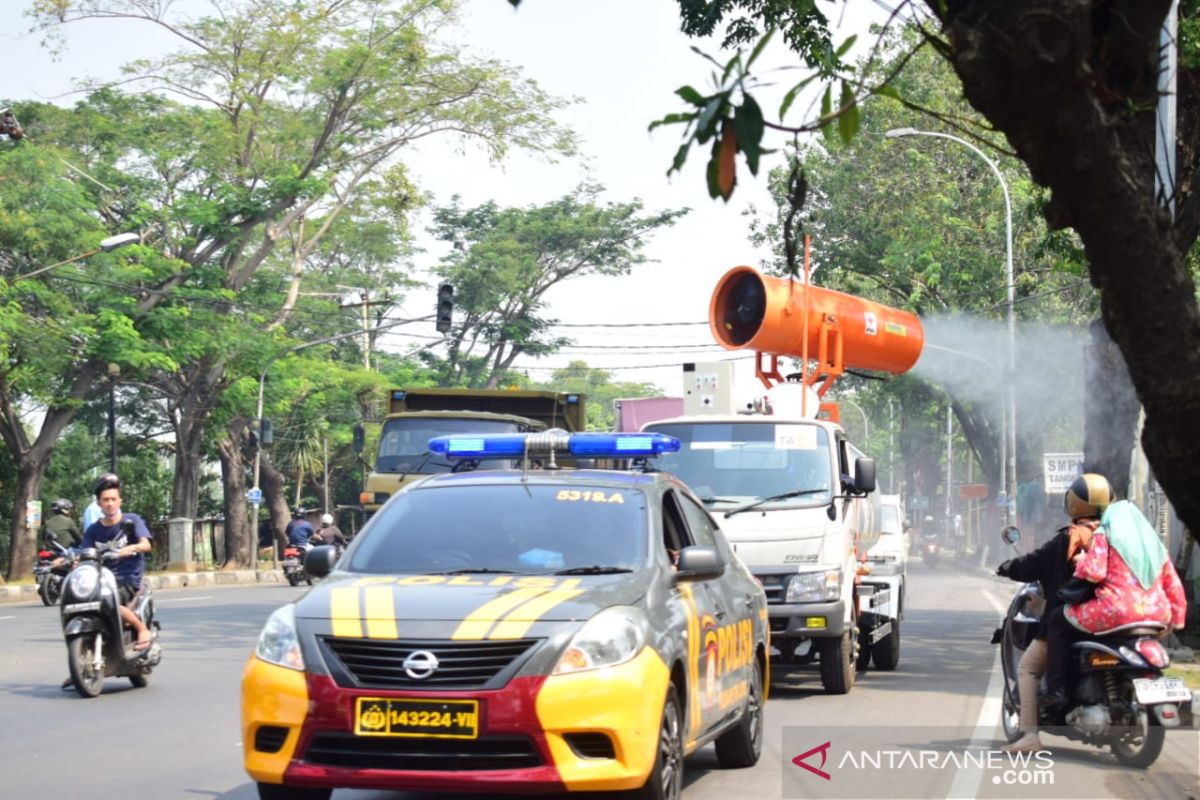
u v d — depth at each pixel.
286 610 8.49
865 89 5.66
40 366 45.25
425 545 9.37
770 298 18.55
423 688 7.87
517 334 75.06
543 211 75.75
